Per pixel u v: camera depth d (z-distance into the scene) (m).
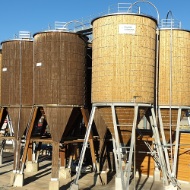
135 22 28.72
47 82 33.59
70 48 34.03
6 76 38.16
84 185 35.62
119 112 28.92
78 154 46.59
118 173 31.16
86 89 36.03
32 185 35.59
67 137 36.84
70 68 33.88
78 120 39.00
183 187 35.03
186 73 32.12
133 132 28.36
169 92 31.66
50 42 33.84
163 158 31.75
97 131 36.59
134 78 28.41
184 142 37.22
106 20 29.14
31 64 37.72
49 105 33.41
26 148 35.53
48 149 58.69
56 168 32.88
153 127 30.95
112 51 28.69
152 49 29.52
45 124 40.03
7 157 55.84
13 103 37.56
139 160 40.94
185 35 32.25
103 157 36.59
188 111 34.53
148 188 34.59
